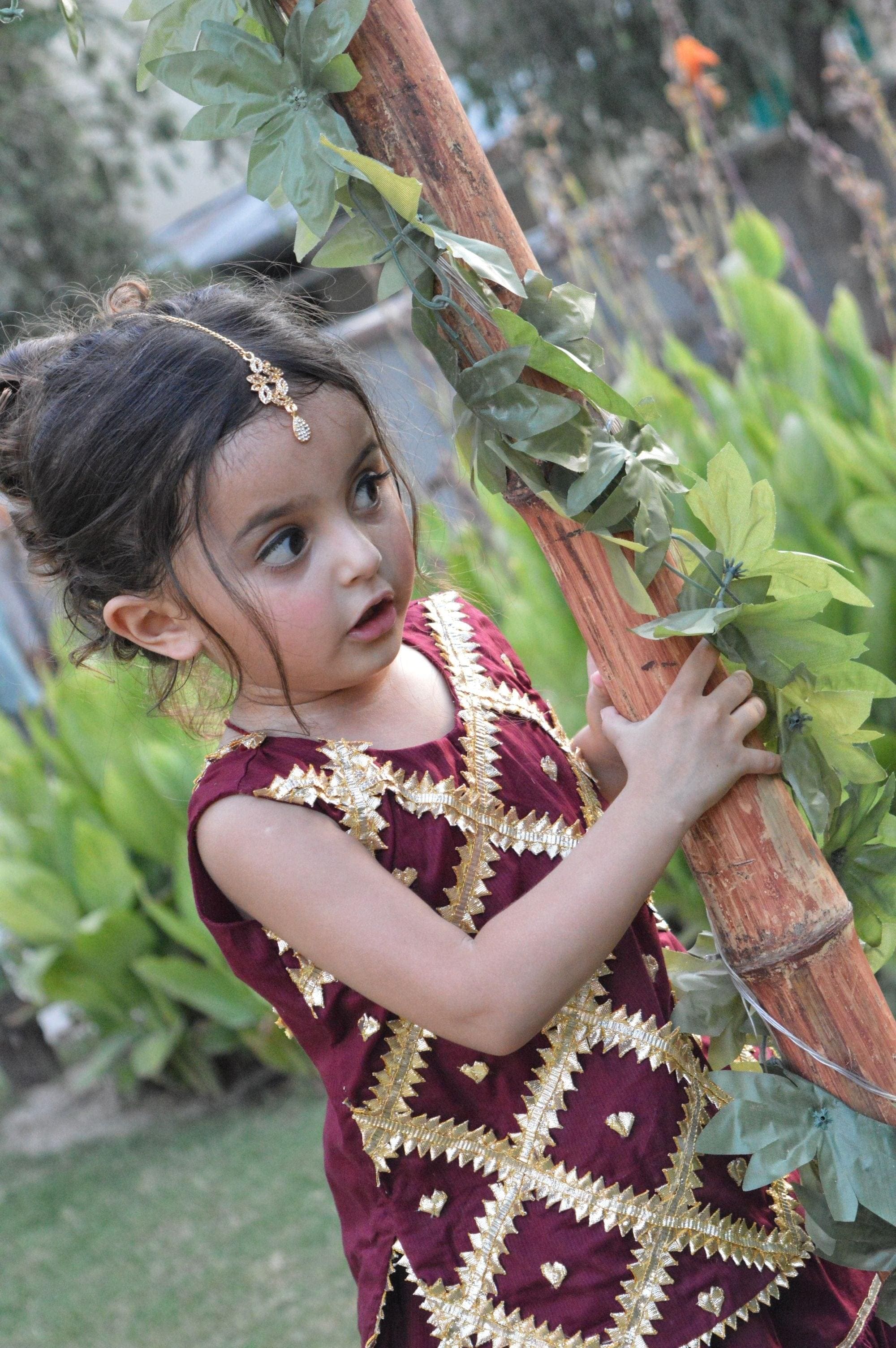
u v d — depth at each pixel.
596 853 0.91
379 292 0.88
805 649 0.91
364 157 0.82
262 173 0.88
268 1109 3.48
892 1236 0.97
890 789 1.01
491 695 1.12
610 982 1.02
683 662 0.93
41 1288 2.81
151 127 6.28
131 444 0.97
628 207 5.93
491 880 1.01
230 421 0.94
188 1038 3.55
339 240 0.88
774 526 0.90
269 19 0.91
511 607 2.91
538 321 0.90
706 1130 0.95
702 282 3.55
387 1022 1.00
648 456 0.91
